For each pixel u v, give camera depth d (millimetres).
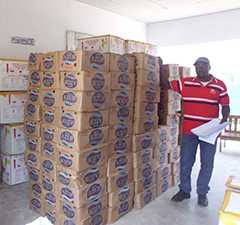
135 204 2734
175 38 5961
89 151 2195
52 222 2438
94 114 2197
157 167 3014
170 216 2605
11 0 3771
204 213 2670
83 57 2062
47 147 2406
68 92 2162
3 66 3350
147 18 5852
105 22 5238
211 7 5031
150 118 2838
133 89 2607
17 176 3391
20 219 2492
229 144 5730
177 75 3209
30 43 4039
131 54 2598
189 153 2881
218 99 2730
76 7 4652
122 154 2525
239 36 5145
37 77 2484
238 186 1200
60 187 2297
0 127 3463
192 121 2797
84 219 2209
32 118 2561
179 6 4965
